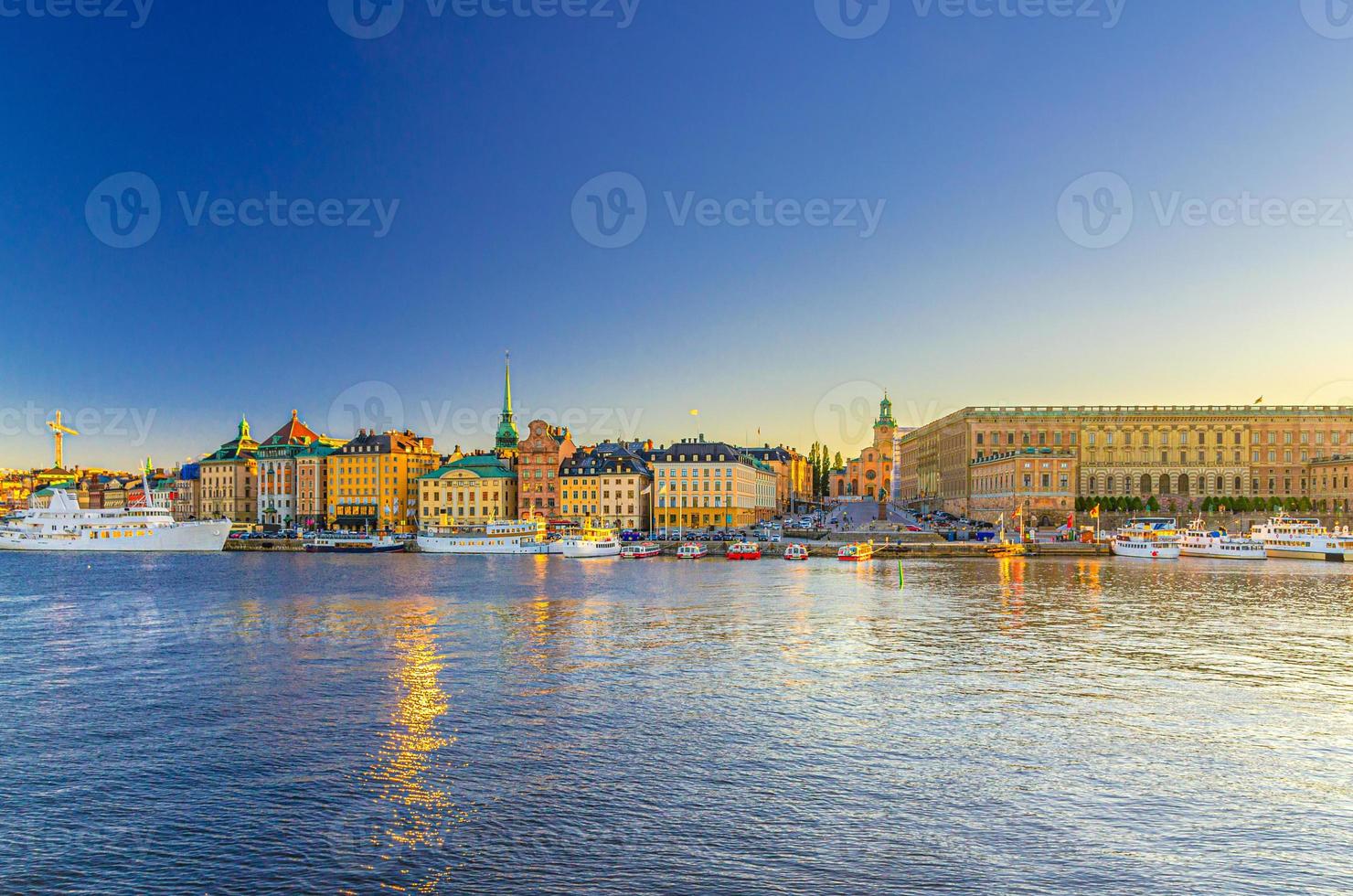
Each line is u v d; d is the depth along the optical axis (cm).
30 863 3678
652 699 6072
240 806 4219
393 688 6431
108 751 5006
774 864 3650
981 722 5519
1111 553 19550
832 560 18562
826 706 5897
